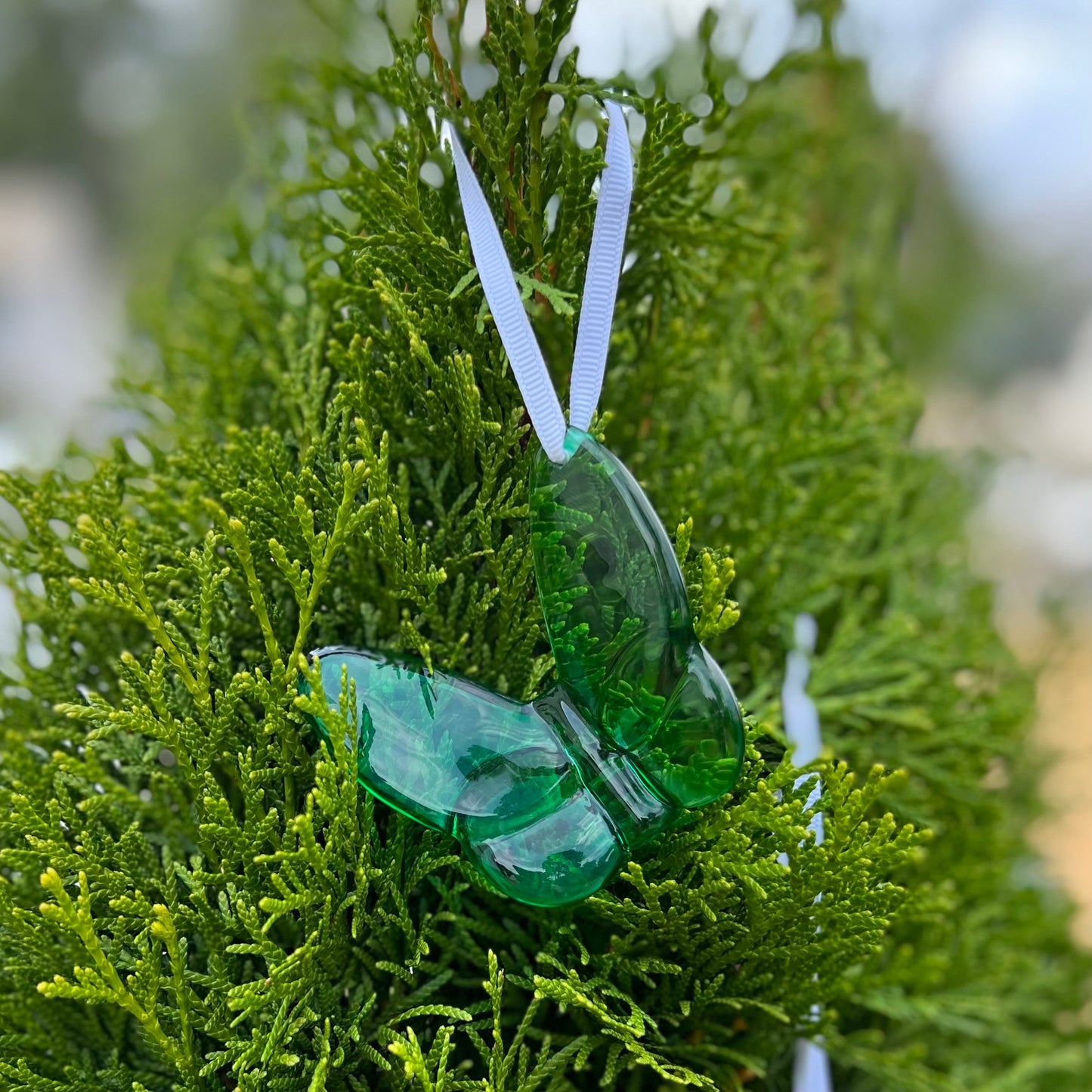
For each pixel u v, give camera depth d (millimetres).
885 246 449
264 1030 254
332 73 331
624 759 246
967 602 414
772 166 397
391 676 251
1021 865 432
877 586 386
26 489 294
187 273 440
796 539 340
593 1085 284
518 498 275
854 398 385
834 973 270
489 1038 275
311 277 330
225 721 258
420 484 287
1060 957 431
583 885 241
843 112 434
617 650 240
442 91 271
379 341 276
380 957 267
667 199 289
